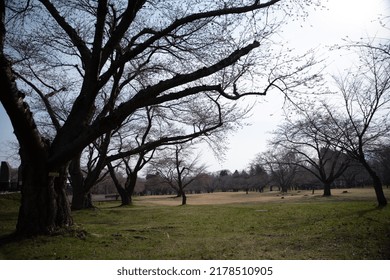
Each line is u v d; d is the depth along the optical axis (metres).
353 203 22.80
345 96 28.53
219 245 10.58
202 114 20.42
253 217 18.06
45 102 19.02
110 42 12.43
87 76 12.62
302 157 64.31
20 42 16.25
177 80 10.94
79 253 9.19
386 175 67.94
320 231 12.38
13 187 36.97
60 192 11.78
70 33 13.53
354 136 26.70
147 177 86.88
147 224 16.75
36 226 10.86
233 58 11.71
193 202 44.00
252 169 111.56
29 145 10.04
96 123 10.53
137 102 10.58
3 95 8.72
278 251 9.61
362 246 9.89
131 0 11.57
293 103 13.73
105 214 22.34
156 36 11.92
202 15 11.98
